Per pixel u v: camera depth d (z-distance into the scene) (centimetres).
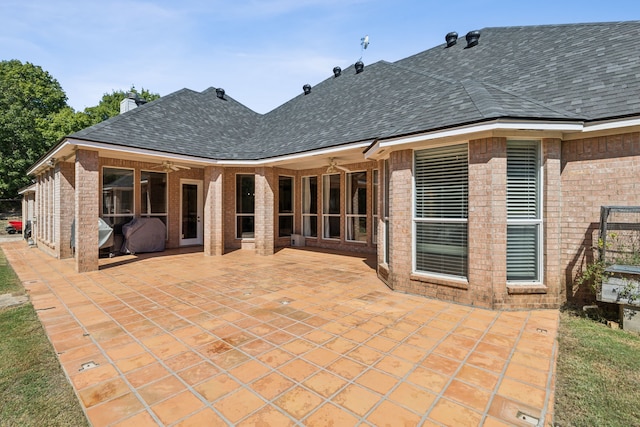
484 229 522
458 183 564
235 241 1271
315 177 1330
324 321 471
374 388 294
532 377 314
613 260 496
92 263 836
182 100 1325
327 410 262
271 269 865
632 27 691
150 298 592
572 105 538
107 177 1077
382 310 521
